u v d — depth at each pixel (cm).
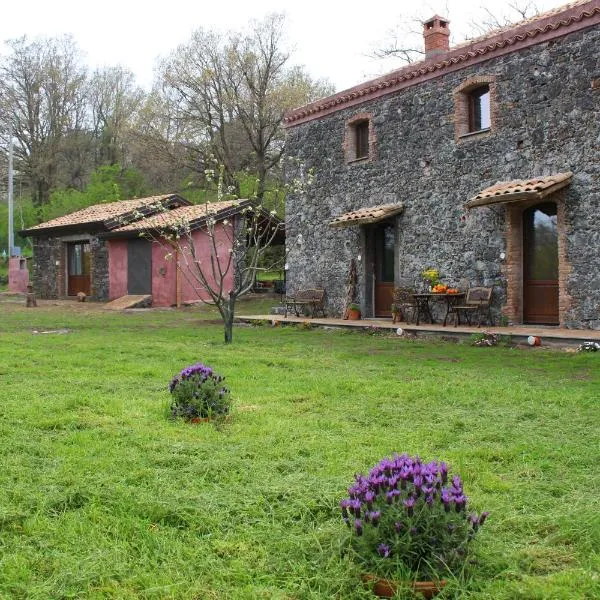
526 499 383
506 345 1152
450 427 554
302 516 357
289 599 276
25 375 795
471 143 1373
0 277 3416
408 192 1522
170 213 2309
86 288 2652
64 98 4062
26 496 377
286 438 514
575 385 743
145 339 1248
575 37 1183
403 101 1529
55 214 3556
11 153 3238
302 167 1697
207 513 359
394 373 840
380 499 294
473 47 1346
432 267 1464
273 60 3406
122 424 556
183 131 3478
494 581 287
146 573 294
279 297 2491
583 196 1174
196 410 574
